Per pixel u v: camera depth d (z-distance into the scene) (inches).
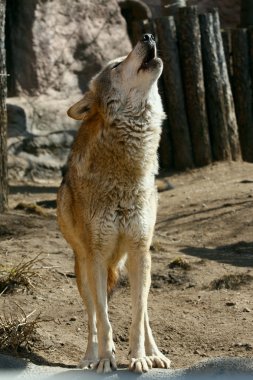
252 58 774.5
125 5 919.0
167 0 805.2
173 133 755.4
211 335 352.2
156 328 362.6
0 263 427.5
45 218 559.5
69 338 350.9
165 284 420.5
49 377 291.0
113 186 307.7
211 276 429.1
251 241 518.0
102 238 310.2
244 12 876.6
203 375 278.2
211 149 759.7
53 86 848.9
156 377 287.9
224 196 622.2
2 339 333.4
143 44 308.7
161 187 679.1
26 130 796.0
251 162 778.8
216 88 754.2
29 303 384.5
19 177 772.0
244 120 778.2
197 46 748.6
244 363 278.2
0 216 535.8
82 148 318.7
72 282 418.3
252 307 381.4
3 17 539.5
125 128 309.6
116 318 375.9
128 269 322.7
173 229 557.3
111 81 316.5
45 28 842.8
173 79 748.0
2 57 540.1
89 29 877.2
